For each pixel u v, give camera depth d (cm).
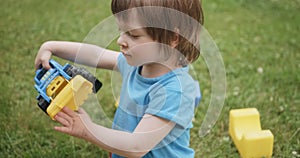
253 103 241
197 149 211
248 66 280
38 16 338
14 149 205
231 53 297
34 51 290
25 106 233
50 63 154
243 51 299
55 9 350
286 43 313
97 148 208
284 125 226
